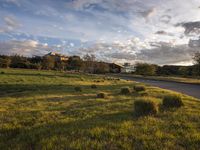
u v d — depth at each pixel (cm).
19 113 985
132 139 596
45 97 1593
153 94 1808
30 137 623
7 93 2002
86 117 887
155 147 534
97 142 568
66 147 532
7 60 8906
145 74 8281
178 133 656
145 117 843
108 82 3675
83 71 9969
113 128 701
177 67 9631
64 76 4922
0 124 772
